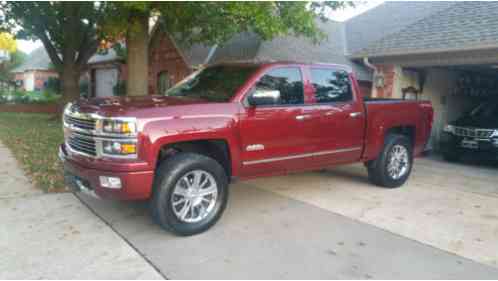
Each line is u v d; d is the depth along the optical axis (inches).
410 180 276.5
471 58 334.0
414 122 255.9
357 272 134.6
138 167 143.9
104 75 887.7
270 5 294.7
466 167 340.5
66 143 175.6
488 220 190.7
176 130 151.8
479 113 384.5
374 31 594.9
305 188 241.6
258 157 179.5
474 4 383.6
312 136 199.0
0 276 124.9
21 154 307.3
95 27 560.7
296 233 167.8
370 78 565.9
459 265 141.7
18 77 1262.3
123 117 143.0
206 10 341.1
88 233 161.0
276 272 132.9
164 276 128.1
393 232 171.6
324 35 368.5
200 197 164.1
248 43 551.8
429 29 378.0
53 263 134.7
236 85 179.0
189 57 589.0
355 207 205.6
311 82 201.0
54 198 203.8
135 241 154.8
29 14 530.6
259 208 200.4
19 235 157.0
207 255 144.3
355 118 218.8
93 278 125.4
